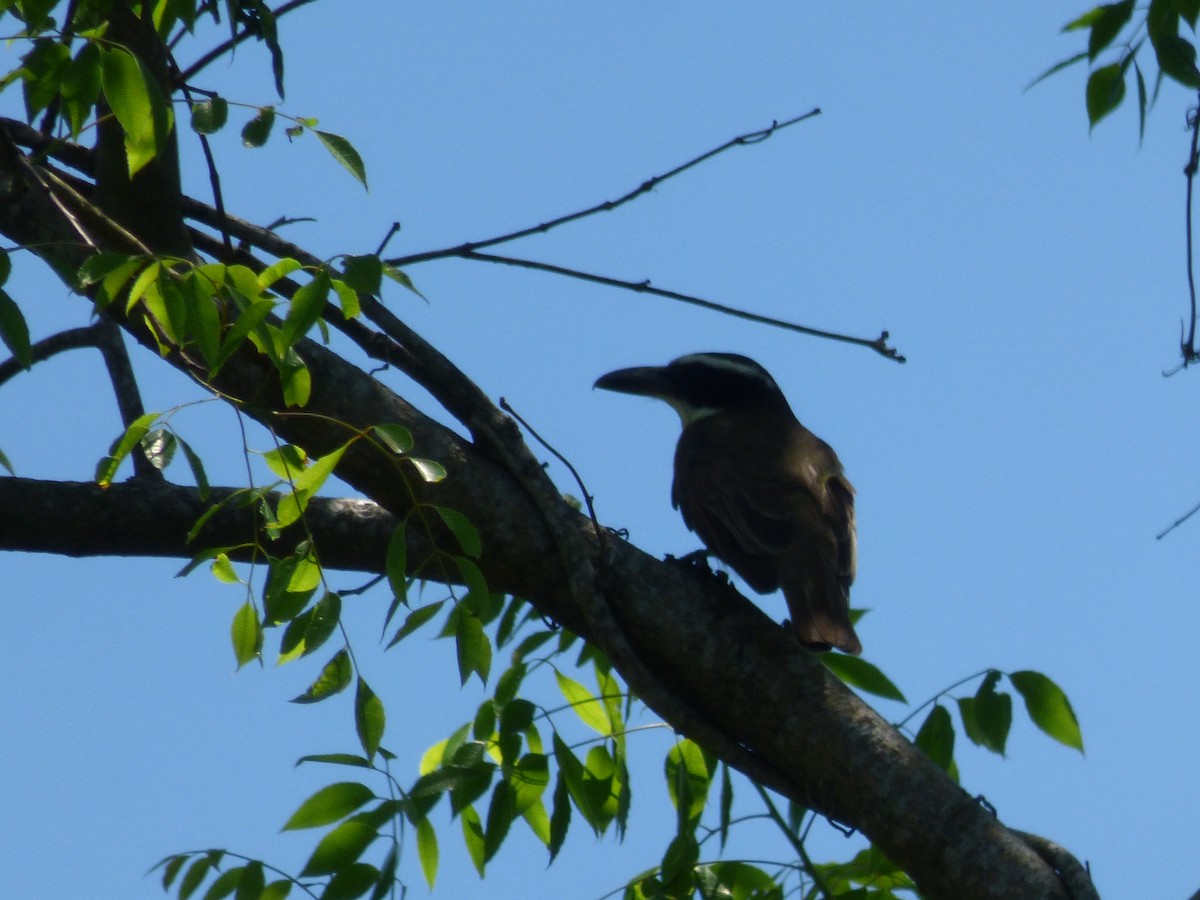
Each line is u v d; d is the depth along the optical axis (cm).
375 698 873
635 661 998
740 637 1021
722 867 1048
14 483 1102
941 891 950
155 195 1085
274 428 994
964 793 974
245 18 1041
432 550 1026
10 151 979
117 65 831
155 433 860
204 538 1103
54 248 912
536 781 1041
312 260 1146
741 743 1023
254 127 913
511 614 1210
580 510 1236
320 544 1095
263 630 916
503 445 1033
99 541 1102
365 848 917
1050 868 945
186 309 804
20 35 857
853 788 983
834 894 1088
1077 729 1054
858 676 1135
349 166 908
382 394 1020
